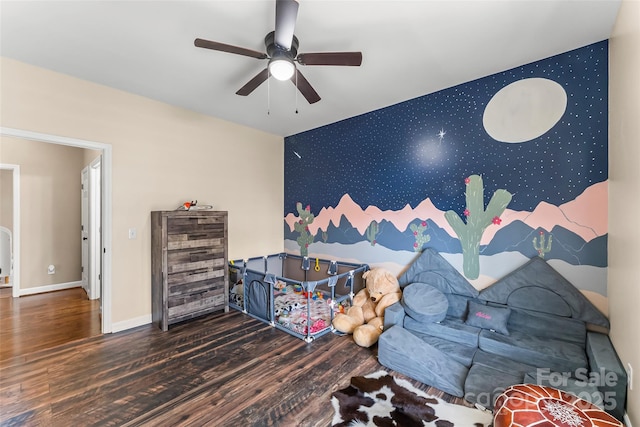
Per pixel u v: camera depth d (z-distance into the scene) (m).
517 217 2.51
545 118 2.37
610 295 2.01
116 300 2.94
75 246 4.63
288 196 4.71
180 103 3.31
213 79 2.73
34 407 1.80
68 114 2.64
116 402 1.86
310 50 2.23
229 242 3.97
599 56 2.13
